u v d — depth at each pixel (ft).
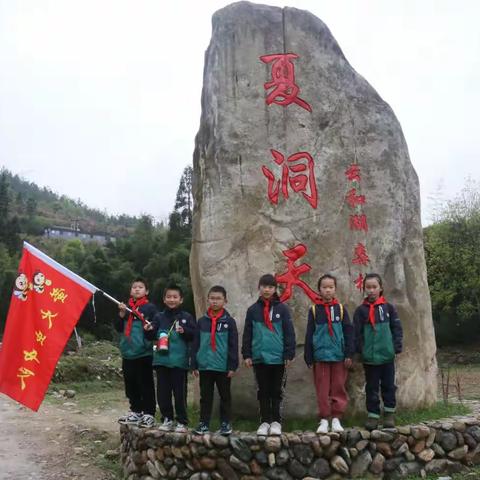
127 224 223.10
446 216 67.36
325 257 18.79
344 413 17.62
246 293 18.34
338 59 19.94
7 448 20.59
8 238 115.55
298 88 19.45
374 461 15.19
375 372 16.11
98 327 64.18
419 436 15.62
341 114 19.61
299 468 14.76
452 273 66.03
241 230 18.62
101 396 35.35
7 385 16.03
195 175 19.71
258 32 19.61
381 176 19.63
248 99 19.25
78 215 222.28
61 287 16.69
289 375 17.93
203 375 15.72
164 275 69.41
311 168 19.16
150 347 17.89
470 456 16.16
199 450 14.97
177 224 78.89
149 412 18.01
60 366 39.24
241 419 17.75
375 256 19.16
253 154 18.99
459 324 68.03
